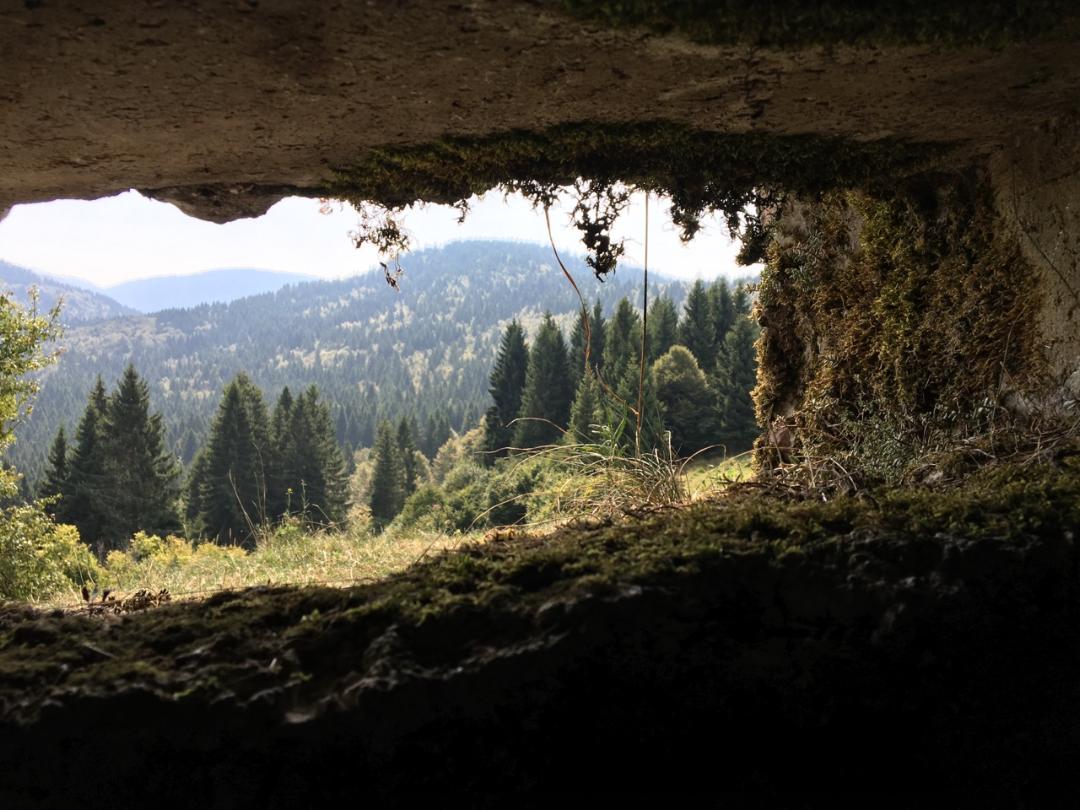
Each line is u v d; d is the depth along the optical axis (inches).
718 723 55.2
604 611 51.3
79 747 46.8
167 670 50.0
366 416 6151.6
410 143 79.4
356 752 48.6
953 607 55.2
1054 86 78.6
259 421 2144.4
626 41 59.8
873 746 57.5
